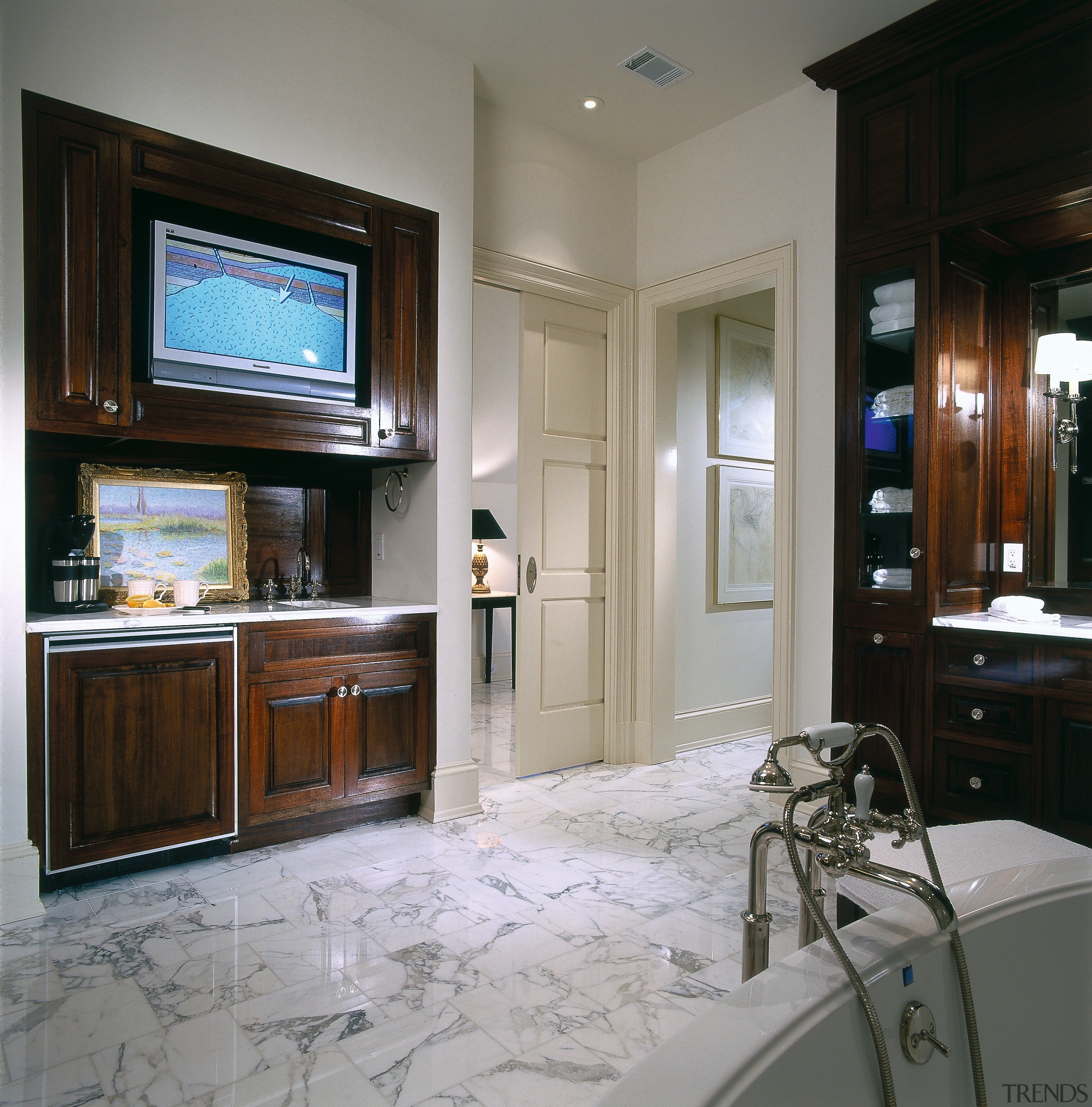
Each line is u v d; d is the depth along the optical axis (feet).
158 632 7.86
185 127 7.98
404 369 9.67
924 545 9.05
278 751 8.71
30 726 7.18
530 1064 5.13
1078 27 7.84
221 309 8.48
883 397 9.53
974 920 3.87
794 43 9.62
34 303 7.19
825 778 10.10
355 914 7.27
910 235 9.22
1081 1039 4.25
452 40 9.72
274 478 10.50
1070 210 8.35
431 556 10.02
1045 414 9.54
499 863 8.55
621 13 9.11
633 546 12.94
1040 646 8.09
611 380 12.91
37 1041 5.30
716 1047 2.93
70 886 7.77
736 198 11.50
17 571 7.09
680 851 8.96
